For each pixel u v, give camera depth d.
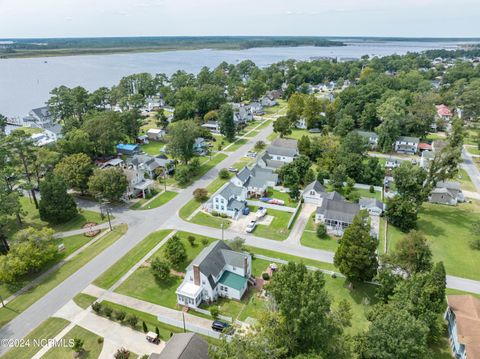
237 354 29.38
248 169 89.50
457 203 81.88
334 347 34.78
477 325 39.59
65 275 54.38
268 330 33.34
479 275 55.78
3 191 61.94
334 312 38.88
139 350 40.72
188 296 47.03
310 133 134.25
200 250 60.84
